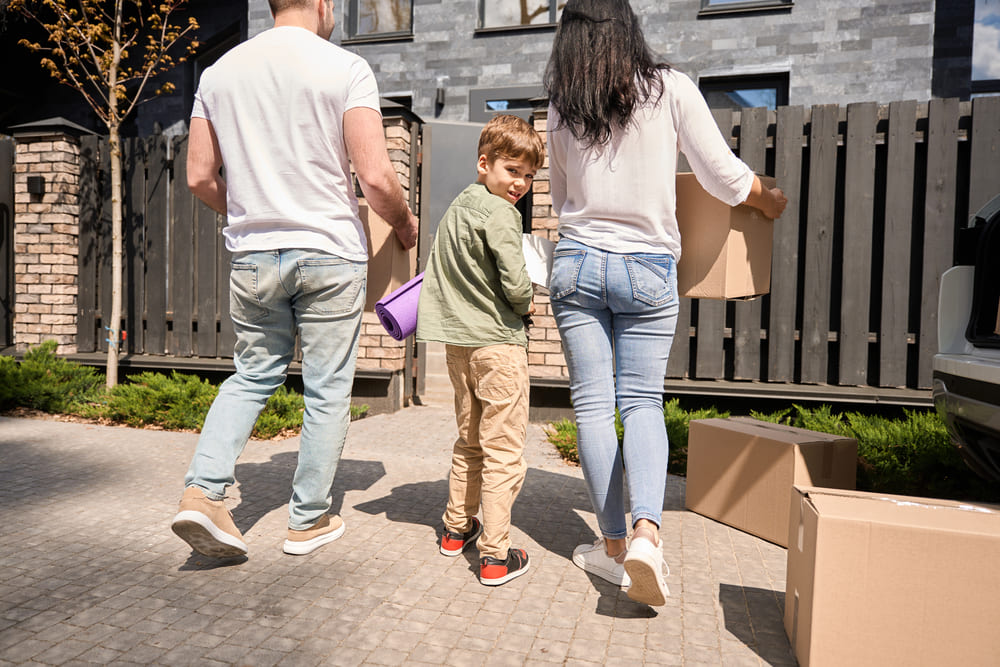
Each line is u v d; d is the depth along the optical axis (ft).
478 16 29.58
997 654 5.12
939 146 15.01
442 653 5.90
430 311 7.75
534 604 6.95
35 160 20.39
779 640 6.35
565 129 7.20
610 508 7.34
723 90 27.25
